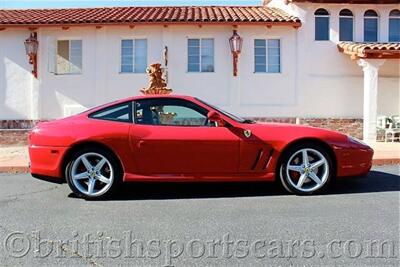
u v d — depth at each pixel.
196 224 5.20
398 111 15.66
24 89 15.77
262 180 6.58
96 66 15.62
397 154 10.59
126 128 6.53
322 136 6.56
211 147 6.48
